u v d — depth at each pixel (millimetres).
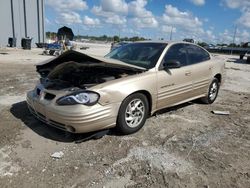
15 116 5160
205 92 6379
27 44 27906
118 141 4250
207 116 5758
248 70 17031
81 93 3922
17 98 6500
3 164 3459
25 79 9141
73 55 4512
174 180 3266
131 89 4328
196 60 6012
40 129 4566
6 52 22609
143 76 4613
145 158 3754
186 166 3594
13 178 3182
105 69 4621
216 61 6645
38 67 5137
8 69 11570
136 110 4551
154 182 3209
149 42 5730
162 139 4418
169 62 4977
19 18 31156
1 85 8016
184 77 5445
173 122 5242
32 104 4578
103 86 4082
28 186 3051
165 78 4973
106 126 4152
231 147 4258
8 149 3850
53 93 4199
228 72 14852
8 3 29344
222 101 7207
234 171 3539
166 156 3838
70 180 3191
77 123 3877
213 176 3391
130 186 3123
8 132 4410
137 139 4363
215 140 4492
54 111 4008
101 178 3254
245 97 7941
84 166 3494
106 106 4059
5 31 29422
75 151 3871
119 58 5418
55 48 22953
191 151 4035
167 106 5254
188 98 5801
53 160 3609
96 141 4211
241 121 5566
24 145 3986
